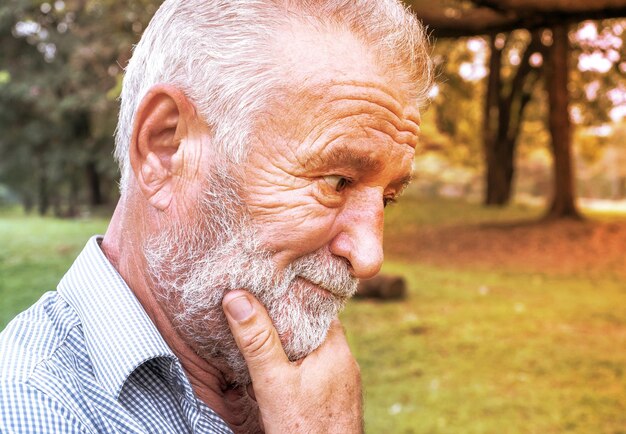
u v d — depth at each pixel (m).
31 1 21.58
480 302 9.64
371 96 1.16
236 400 1.33
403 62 1.21
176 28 1.16
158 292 1.21
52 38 22.53
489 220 18.27
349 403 1.28
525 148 31.91
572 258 13.39
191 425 1.12
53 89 22.78
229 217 1.16
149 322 1.14
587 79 11.10
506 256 13.80
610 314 8.99
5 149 25.89
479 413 5.39
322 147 1.14
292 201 1.15
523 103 21.72
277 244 1.17
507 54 22.30
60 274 9.66
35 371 1.03
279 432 1.21
